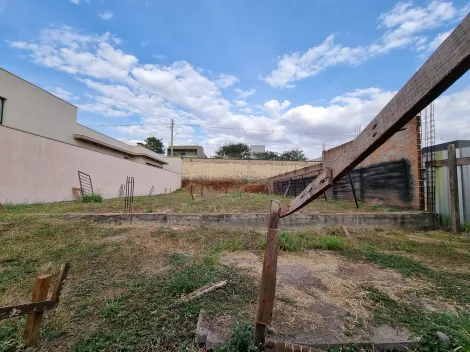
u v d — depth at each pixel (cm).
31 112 1009
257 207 746
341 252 362
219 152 3559
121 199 1048
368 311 194
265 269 133
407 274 274
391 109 86
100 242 386
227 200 1010
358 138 102
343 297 218
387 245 399
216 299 209
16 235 390
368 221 529
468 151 480
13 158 681
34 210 600
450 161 489
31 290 229
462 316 175
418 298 218
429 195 568
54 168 834
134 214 532
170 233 440
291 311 192
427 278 264
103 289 232
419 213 536
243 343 141
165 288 231
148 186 1602
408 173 626
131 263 300
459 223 478
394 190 673
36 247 350
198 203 874
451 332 156
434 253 356
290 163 2306
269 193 1812
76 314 190
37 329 159
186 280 240
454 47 66
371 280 258
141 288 232
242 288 231
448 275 275
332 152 961
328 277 266
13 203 680
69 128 1239
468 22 63
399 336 161
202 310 189
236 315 183
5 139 658
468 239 432
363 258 332
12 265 291
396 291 232
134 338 162
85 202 824
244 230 482
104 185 1130
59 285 166
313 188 121
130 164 1371
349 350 149
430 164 561
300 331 166
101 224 505
